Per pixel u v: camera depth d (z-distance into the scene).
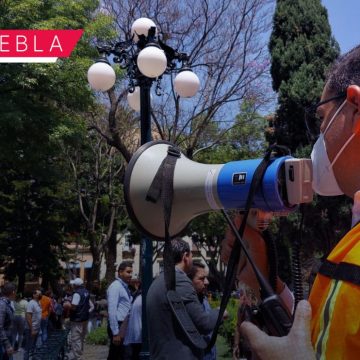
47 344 11.09
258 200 1.49
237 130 17.67
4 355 9.02
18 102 13.02
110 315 7.81
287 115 11.30
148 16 14.15
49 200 28.83
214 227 23.56
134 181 1.73
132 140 17.67
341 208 8.08
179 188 1.65
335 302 1.11
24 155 13.69
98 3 14.59
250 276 1.68
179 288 3.34
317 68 11.74
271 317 1.31
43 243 29.31
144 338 6.30
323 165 1.43
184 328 2.39
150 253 6.58
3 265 30.02
